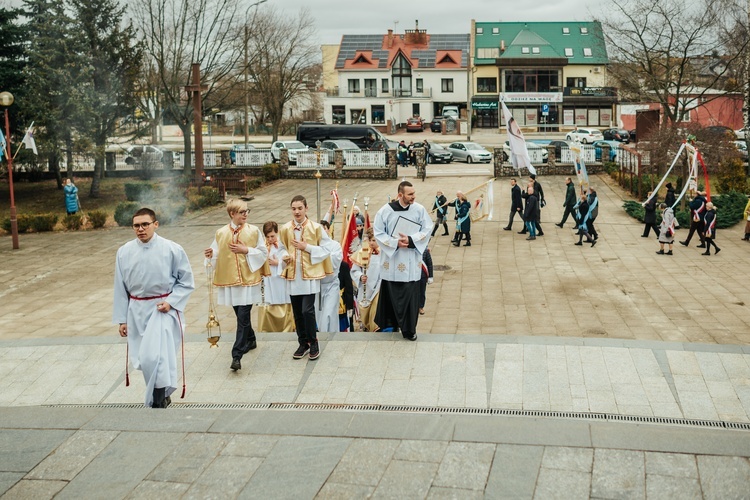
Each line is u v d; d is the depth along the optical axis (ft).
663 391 24.81
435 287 54.44
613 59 114.11
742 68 107.65
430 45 252.83
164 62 119.75
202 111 126.31
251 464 17.53
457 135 219.61
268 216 87.10
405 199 28.35
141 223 21.91
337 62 245.86
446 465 17.20
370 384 25.81
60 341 33.32
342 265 34.76
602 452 17.54
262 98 187.32
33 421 20.24
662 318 44.65
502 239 72.59
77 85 104.94
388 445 18.28
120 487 16.60
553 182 110.22
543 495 15.84
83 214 86.63
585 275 57.16
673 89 130.00
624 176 101.50
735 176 98.94
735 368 26.73
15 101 105.29
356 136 158.40
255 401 24.98
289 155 127.34
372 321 36.94
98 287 56.54
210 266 27.76
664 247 67.21
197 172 104.94
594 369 26.78
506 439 18.38
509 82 232.32
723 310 46.24
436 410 23.58
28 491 16.48
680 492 15.79
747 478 16.25
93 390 27.63
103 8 107.45
